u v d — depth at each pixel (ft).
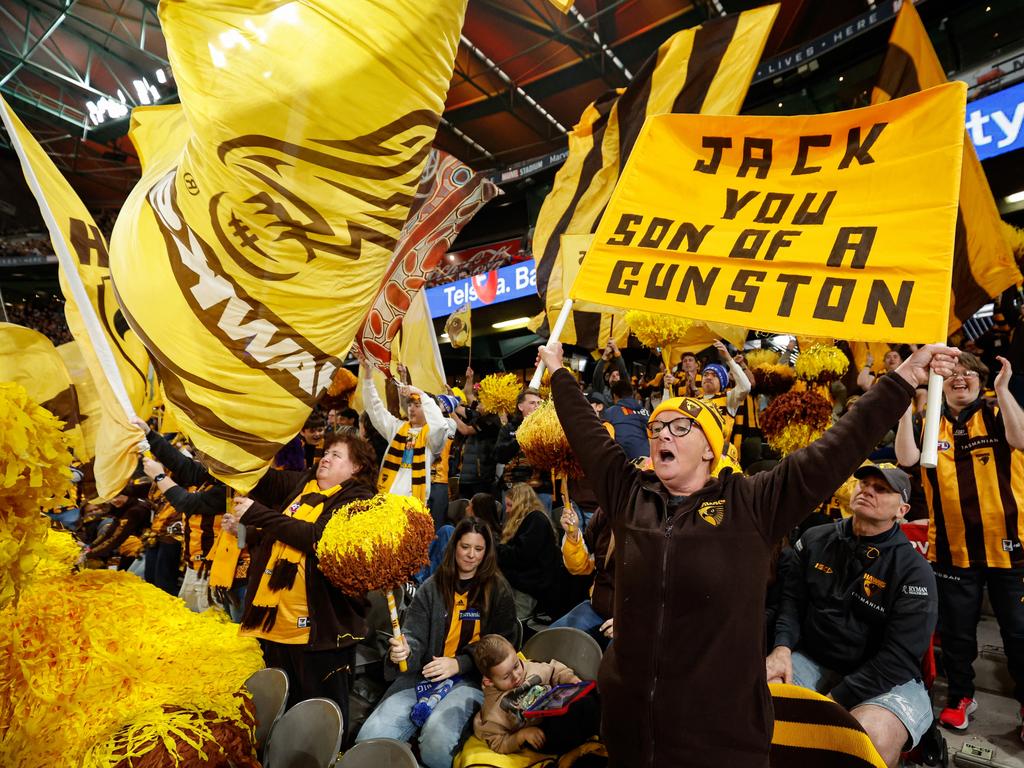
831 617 7.79
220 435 6.89
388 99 6.46
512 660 7.92
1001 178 24.40
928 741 8.05
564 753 7.45
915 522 11.55
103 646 4.85
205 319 6.86
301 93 6.27
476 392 29.25
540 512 12.47
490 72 45.65
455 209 11.33
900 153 5.23
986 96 23.09
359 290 7.05
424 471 10.58
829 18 35.83
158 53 49.03
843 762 5.77
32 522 4.04
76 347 9.15
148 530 16.30
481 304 40.96
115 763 4.03
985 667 10.67
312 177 6.54
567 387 5.90
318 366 7.04
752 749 4.43
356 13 6.26
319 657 7.94
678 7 37.86
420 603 9.69
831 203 5.40
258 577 8.05
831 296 5.00
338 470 8.49
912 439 8.55
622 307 5.64
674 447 5.05
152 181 7.95
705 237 5.70
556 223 14.90
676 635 4.59
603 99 14.38
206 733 4.41
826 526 8.30
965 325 20.03
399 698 8.93
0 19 47.06
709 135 6.08
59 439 4.07
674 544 4.77
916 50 11.87
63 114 58.23
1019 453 9.14
